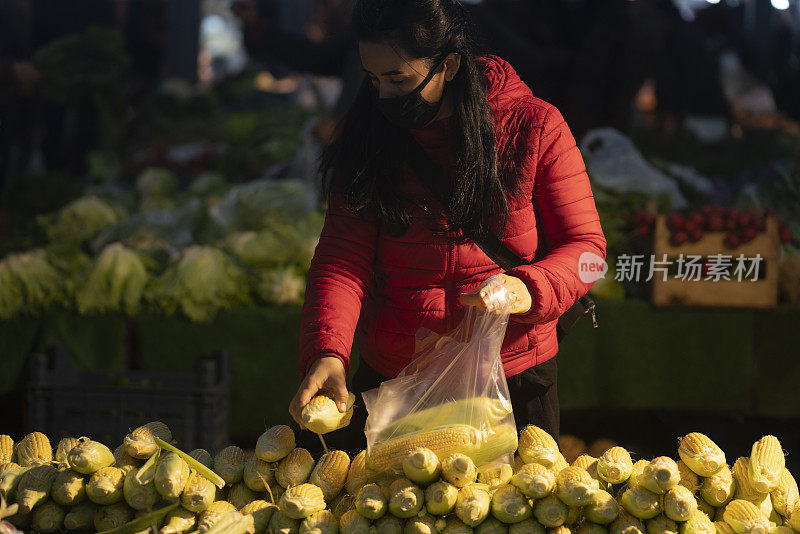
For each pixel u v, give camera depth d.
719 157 5.47
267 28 4.22
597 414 4.00
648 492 1.19
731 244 3.35
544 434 1.33
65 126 6.34
